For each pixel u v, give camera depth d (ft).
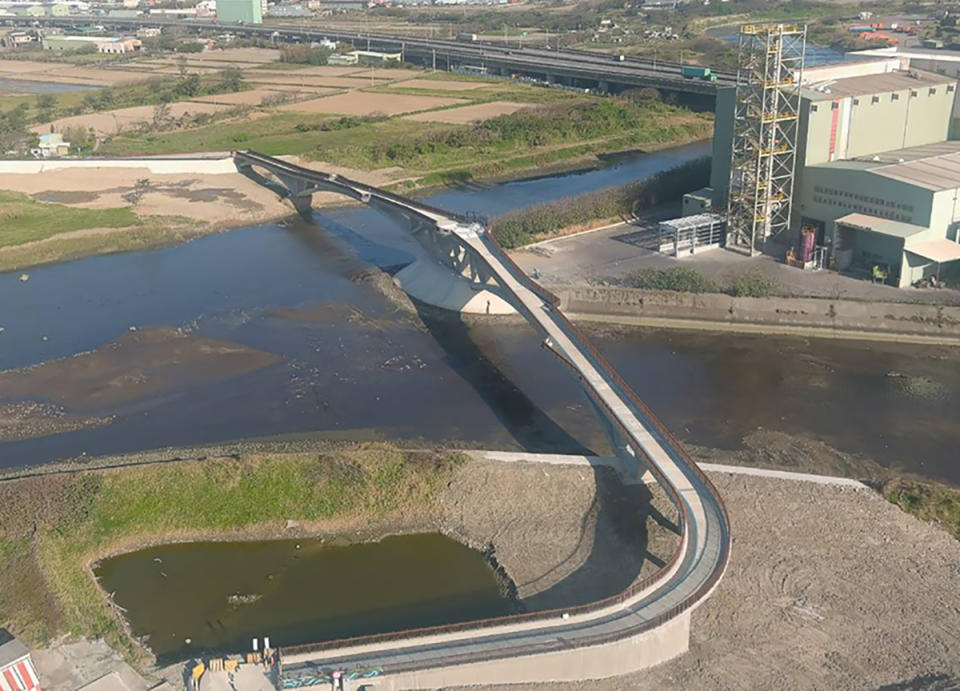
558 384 286.66
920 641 172.04
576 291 341.82
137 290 378.94
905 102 392.06
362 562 201.16
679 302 332.19
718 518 189.16
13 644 159.02
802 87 380.17
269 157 523.29
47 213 477.36
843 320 317.63
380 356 309.01
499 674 158.92
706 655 169.27
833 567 192.34
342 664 158.61
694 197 410.31
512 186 545.85
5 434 259.39
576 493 217.36
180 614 186.09
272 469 224.33
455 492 218.79
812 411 266.36
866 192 350.84
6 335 333.21
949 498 213.46
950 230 341.21
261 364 304.09
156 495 217.56
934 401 271.08
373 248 426.10
